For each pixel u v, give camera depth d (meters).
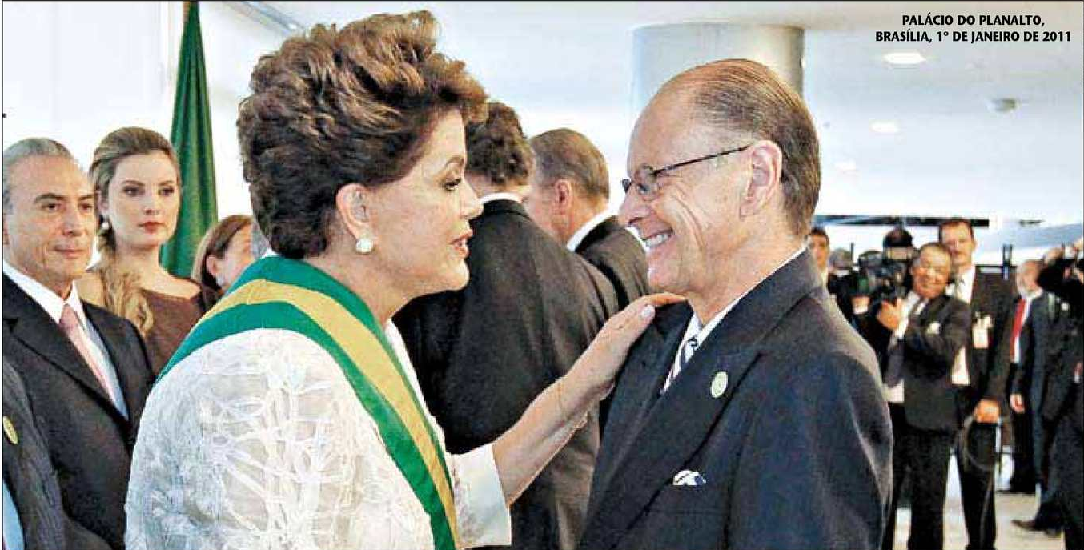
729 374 1.39
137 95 5.82
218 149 6.55
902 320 6.04
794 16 6.52
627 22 6.83
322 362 1.31
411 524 1.36
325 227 1.40
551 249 2.67
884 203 14.94
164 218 3.15
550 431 1.75
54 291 2.45
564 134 3.55
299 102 1.37
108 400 2.40
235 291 1.39
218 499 1.23
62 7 5.53
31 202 2.38
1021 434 8.07
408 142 1.38
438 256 1.43
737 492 1.33
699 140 1.43
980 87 8.16
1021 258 9.99
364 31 1.41
